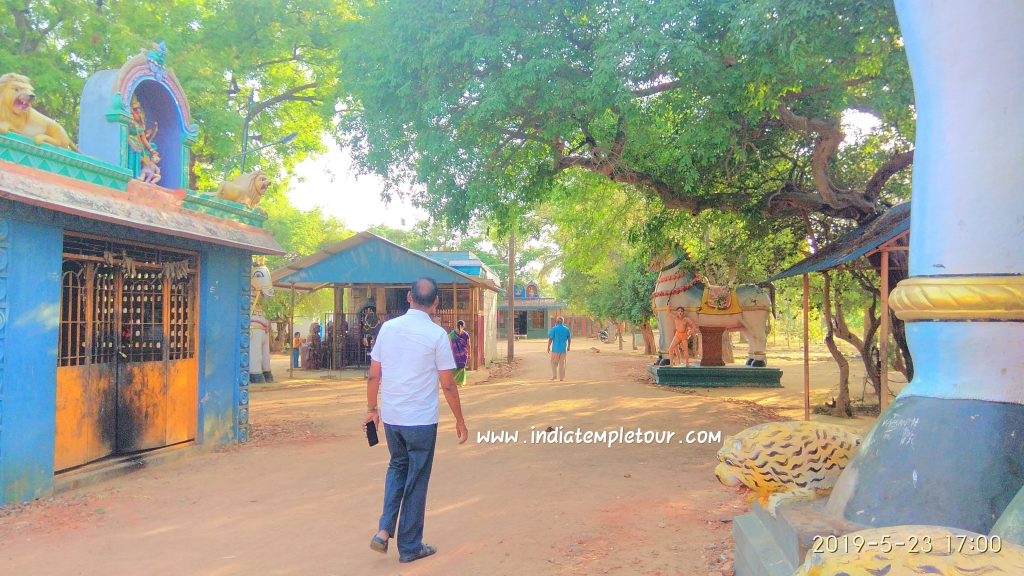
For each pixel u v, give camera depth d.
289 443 9.27
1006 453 2.42
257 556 4.78
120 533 5.29
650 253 15.59
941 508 2.42
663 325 17.97
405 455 4.82
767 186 12.38
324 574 4.44
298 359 26.34
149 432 7.93
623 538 5.06
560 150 11.02
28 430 6.11
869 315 13.66
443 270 21.00
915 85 2.99
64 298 6.85
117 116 7.35
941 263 2.70
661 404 12.84
